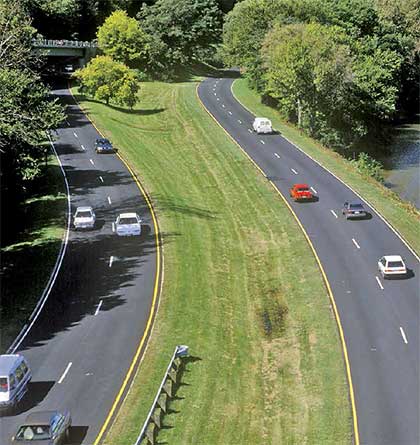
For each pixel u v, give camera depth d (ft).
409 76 491.31
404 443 123.03
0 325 170.91
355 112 386.11
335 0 466.70
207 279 197.77
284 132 364.99
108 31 503.20
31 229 237.45
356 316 175.83
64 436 119.24
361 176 301.02
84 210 238.27
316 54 354.95
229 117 397.19
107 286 191.21
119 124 381.40
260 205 262.26
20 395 133.49
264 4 438.40
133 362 150.41
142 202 261.85
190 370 148.15
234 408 135.33
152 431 120.98
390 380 145.89
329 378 147.64
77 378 143.74
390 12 518.78
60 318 173.37
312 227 239.30
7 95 200.44
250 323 175.32
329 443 123.65
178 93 463.83
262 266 210.79
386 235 230.68
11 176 251.39
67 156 321.93
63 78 504.02
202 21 558.56
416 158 380.58
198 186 287.28
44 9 522.06
